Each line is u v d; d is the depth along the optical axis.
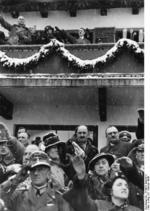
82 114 14.72
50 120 14.82
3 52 13.82
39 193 8.54
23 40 14.26
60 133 14.73
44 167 8.66
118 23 17.41
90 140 10.87
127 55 13.25
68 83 13.18
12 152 9.70
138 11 17.36
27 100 14.74
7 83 13.39
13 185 8.63
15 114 14.99
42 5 17.45
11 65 13.50
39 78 13.32
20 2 17.58
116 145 10.14
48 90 13.68
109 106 14.55
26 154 9.20
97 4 17.34
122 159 8.84
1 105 14.26
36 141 11.97
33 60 13.44
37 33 14.38
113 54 13.16
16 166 9.16
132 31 17.27
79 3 17.39
